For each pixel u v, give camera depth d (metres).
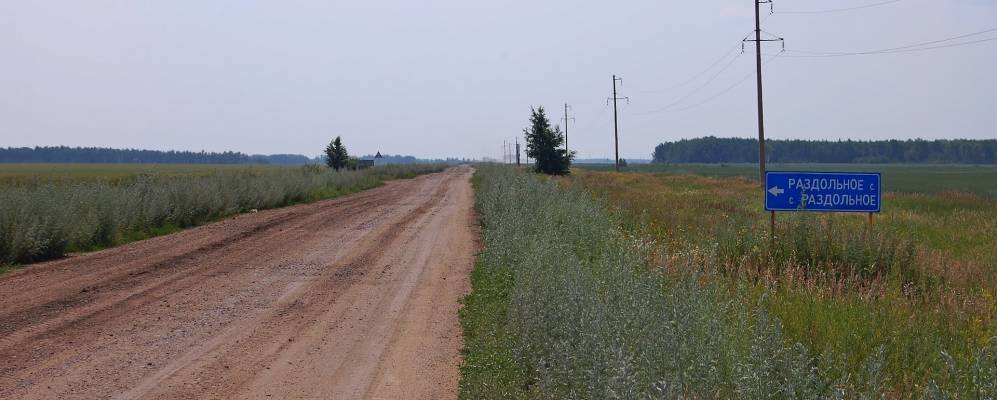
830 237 11.36
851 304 7.88
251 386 6.71
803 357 5.02
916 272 10.58
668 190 36.84
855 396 5.15
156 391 6.51
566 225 14.31
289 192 32.16
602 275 8.33
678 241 13.12
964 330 7.06
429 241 17.77
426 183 56.94
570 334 6.07
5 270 13.03
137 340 8.25
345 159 64.88
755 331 5.93
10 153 190.00
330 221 22.95
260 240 17.84
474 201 33.06
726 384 5.14
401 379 6.96
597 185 36.34
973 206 26.12
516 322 7.50
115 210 17.27
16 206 14.91
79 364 7.29
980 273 10.78
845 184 12.52
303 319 9.42
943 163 180.50
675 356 5.10
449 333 8.73
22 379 6.77
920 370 5.99
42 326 8.83
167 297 10.70
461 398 6.35
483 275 12.09
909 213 21.56
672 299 6.50
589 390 4.86
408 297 10.89
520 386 6.23
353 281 12.23
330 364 7.44
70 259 14.51
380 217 24.53
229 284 11.83
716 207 23.83
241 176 31.48
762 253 11.38
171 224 20.38
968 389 5.21
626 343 5.56
